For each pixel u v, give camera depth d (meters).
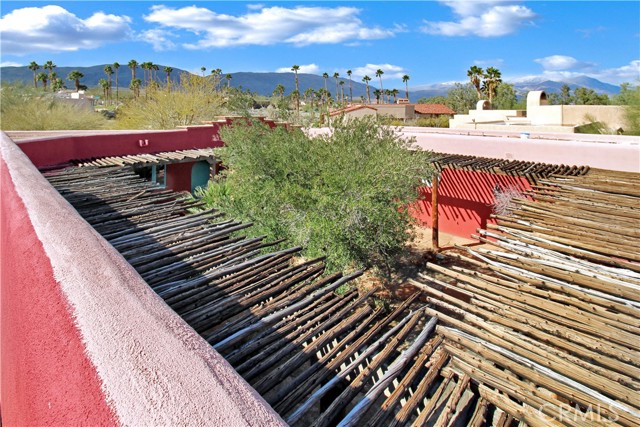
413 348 2.51
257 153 9.49
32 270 1.70
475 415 2.12
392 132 9.51
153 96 21.67
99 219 4.42
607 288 2.91
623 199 5.11
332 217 7.59
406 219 8.43
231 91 15.72
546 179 6.49
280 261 3.46
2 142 7.09
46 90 20.77
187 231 4.03
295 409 2.08
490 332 2.60
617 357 2.26
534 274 3.19
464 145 11.72
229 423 0.86
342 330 2.67
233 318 2.73
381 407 2.05
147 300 1.39
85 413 0.97
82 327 1.17
